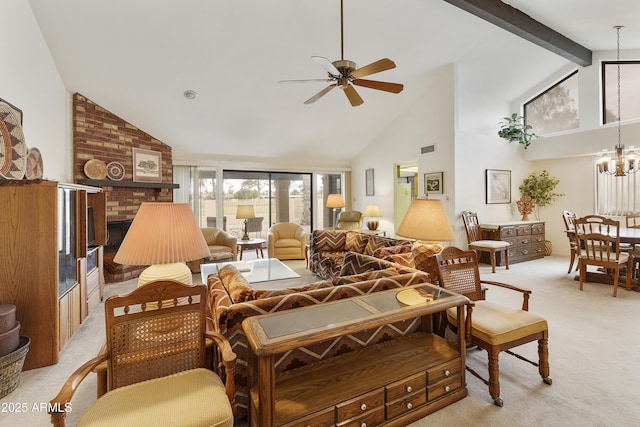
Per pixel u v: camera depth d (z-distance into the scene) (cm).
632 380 203
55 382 208
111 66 397
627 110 520
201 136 590
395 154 657
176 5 320
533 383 201
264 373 131
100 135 477
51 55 372
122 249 185
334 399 149
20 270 221
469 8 353
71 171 444
